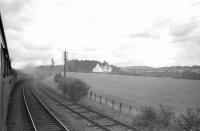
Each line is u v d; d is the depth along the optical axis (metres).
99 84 79.44
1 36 6.83
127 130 13.03
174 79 154.38
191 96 51.94
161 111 15.09
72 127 13.21
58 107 21.84
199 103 38.44
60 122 13.73
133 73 198.88
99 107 21.86
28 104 22.88
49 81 76.88
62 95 34.31
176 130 13.24
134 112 20.58
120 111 20.08
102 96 39.41
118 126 13.98
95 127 13.49
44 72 126.62
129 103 32.19
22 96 30.53
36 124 13.87
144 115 14.95
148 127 13.78
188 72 144.50
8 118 15.63
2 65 7.27
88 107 21.95
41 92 38.69
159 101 38.97
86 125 13.99
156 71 167.25
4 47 8.84
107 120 15.77
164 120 14.38
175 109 29.06
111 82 96.56
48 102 25.44
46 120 15.22
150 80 133.50
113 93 47.69
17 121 14.87
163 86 84.44
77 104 23.73
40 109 20.00
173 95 52.59
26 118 15.89
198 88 79.75
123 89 61.16
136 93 51.38
